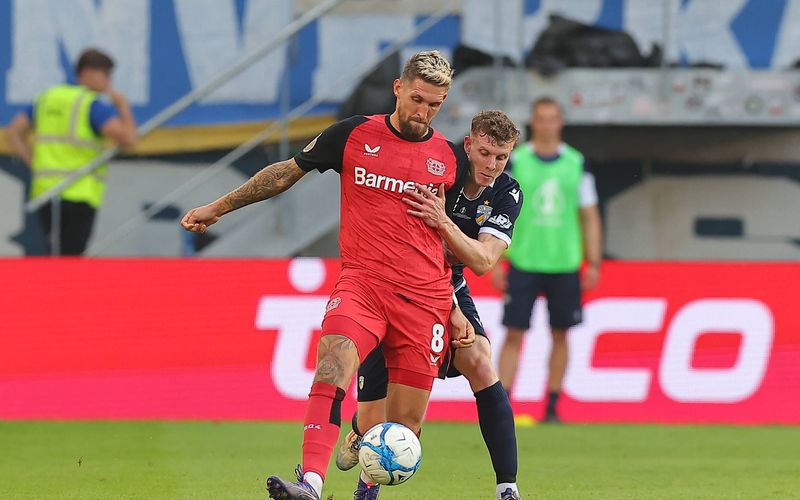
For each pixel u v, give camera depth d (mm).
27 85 46344
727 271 35406
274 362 34938
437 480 24047
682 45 42906
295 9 45781
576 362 35312
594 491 22594
